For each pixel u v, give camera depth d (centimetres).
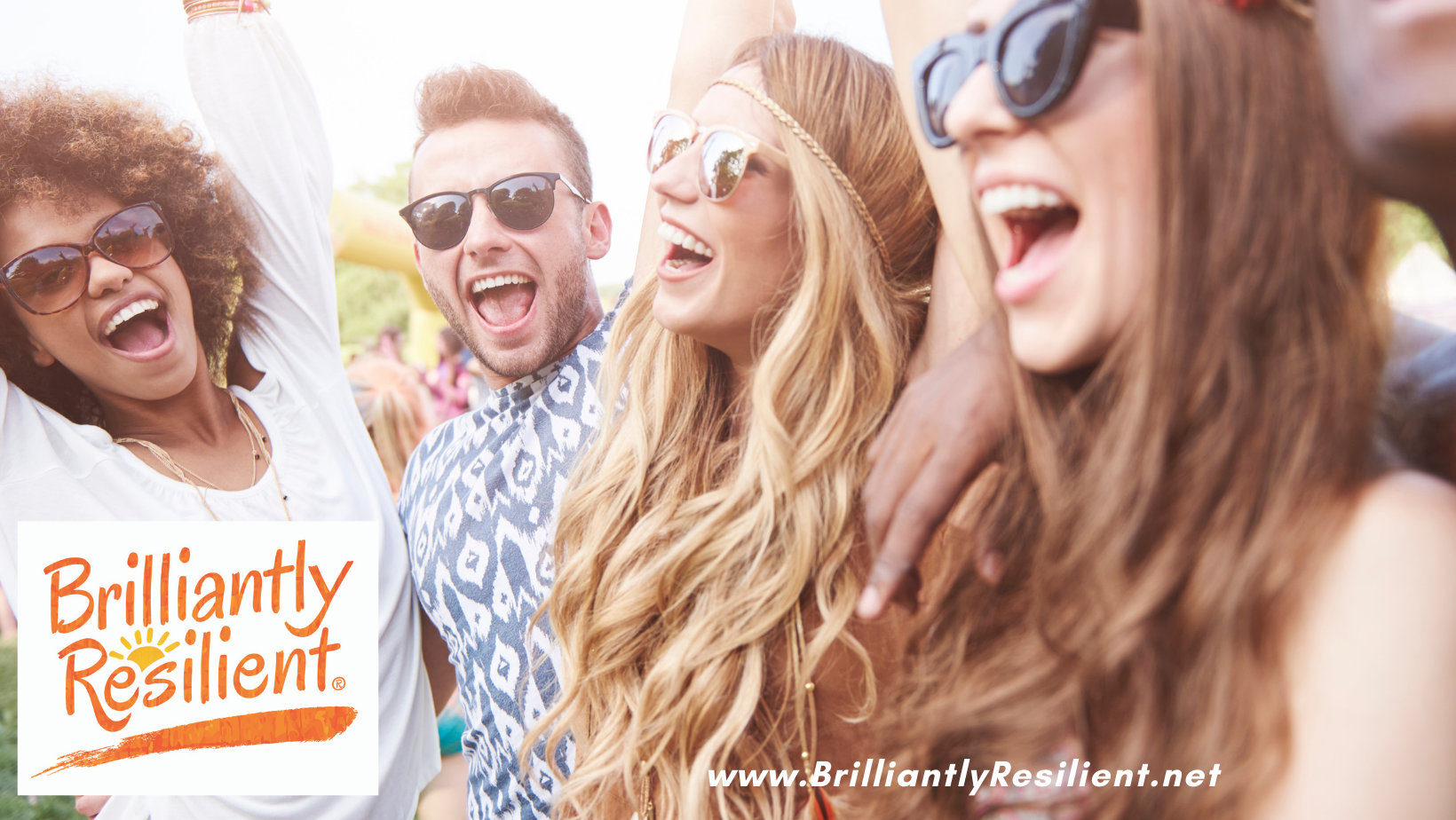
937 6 84
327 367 193
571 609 112
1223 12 50
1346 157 43
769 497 89
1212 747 51
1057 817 61
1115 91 53
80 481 175
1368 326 52
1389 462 51
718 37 129
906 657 79
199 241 181
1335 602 48
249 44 181
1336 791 46
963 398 71
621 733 100
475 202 159
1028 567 68
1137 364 54
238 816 181
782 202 90
